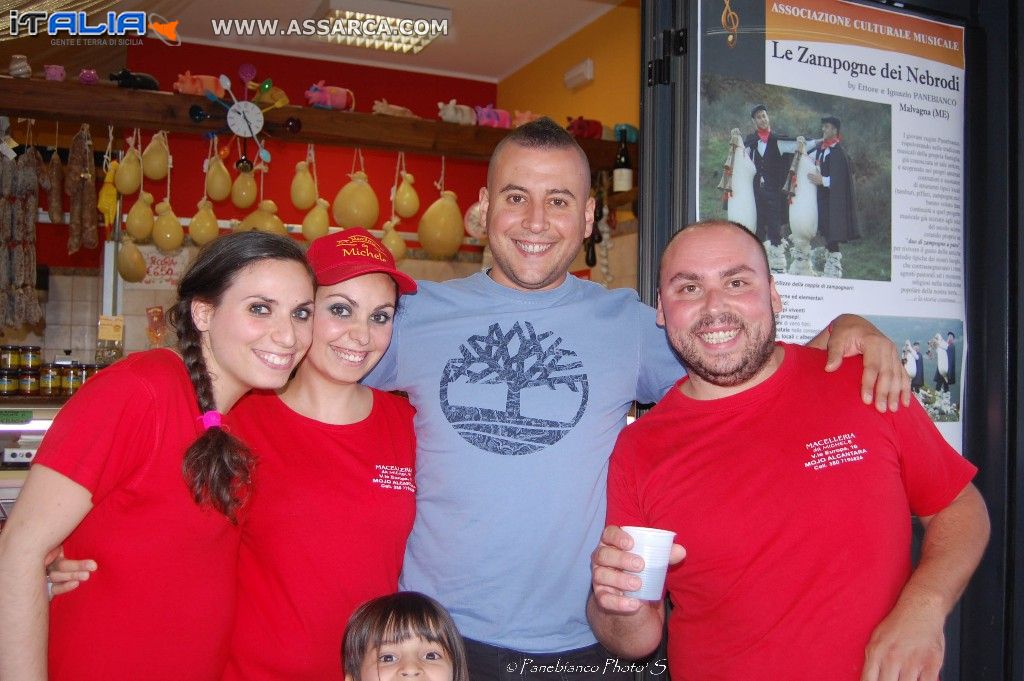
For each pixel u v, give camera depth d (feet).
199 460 4.75
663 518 5.34
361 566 5.53
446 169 19.02
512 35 18.89
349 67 19.98
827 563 4.90
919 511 5.41
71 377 12.89
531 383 6.00
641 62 7.49
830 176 7.63
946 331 8.10
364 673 5.16
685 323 5.43
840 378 5.47
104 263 14.35
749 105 7.30
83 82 12.05
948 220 8.14
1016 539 8.07
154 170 13.71
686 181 7.09
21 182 13.46
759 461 5.20
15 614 4.29
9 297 13.51
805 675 4.80
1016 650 8.01
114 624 4.70
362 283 5.64
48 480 4.44
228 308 4.92
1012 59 8.25
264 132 12.98
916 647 4.57
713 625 5.17
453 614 5.75
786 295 7.46
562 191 6.11
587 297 6.45
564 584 5.80
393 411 6.21
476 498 5.76
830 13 7.64
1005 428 8.19
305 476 5.54
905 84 7.97
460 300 6.38
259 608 5.43
